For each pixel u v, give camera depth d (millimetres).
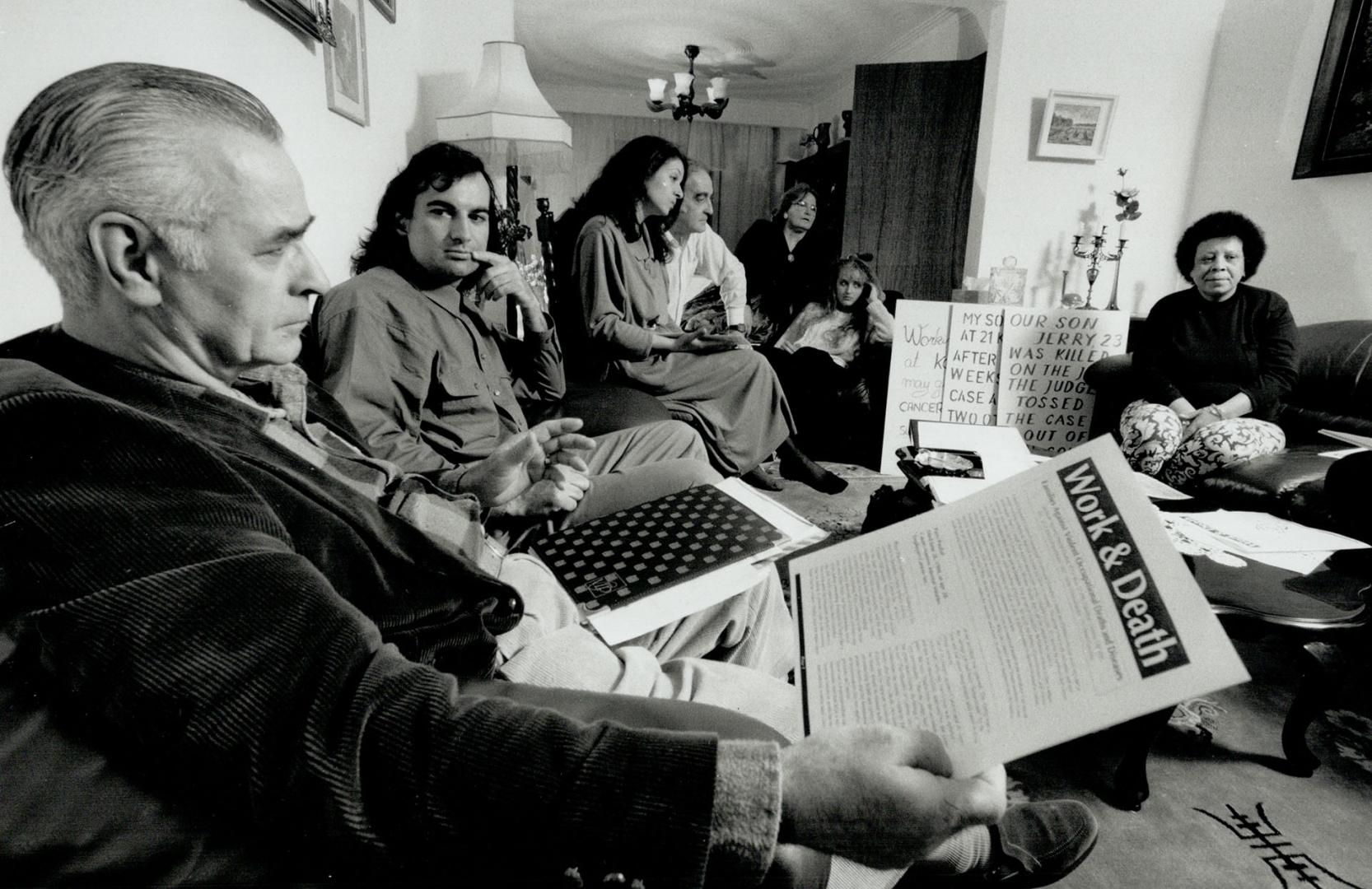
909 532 625
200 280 487
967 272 3395
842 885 572
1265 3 2891
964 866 743
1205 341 2301
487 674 624
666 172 2328
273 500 503
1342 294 2609
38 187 445
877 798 371
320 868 368
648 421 1924
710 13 4285
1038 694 429
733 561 844
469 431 1337
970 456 1537
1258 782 1191
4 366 419
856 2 3957
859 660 532
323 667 367
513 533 1072
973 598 520
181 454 422
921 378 2873
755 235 4527
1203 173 3191
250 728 349
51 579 364
